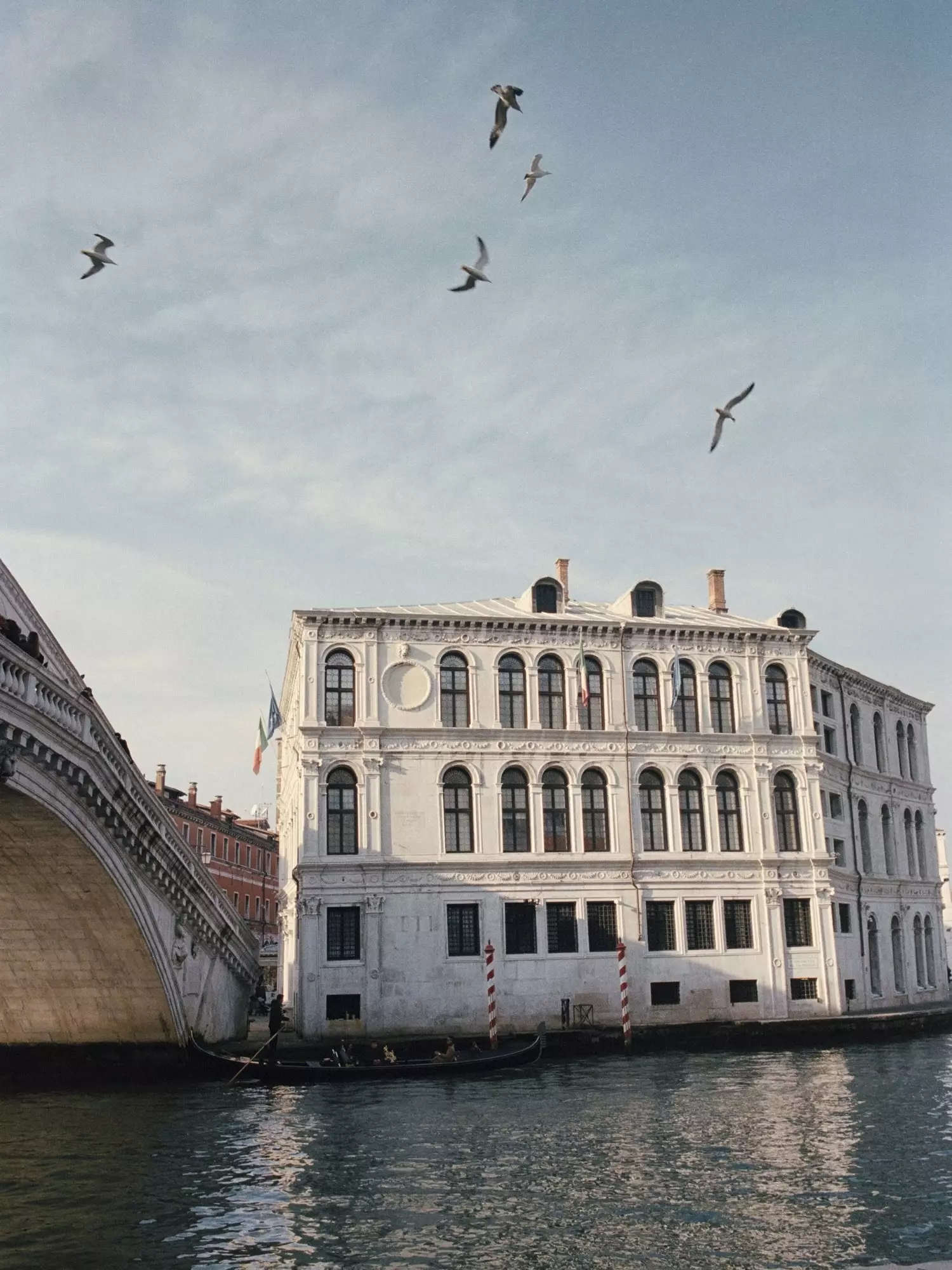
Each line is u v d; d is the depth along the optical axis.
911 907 45.88
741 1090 24.58
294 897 37.72
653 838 36.62
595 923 35.44
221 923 30.02
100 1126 20.58
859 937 40.97
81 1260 12.68
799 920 37.44
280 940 49.69
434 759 35.16
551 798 36.03
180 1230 13.79
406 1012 33.41
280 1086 25.58
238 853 69.06
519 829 35.53
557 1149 18.19
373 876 33.94
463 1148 18.30
